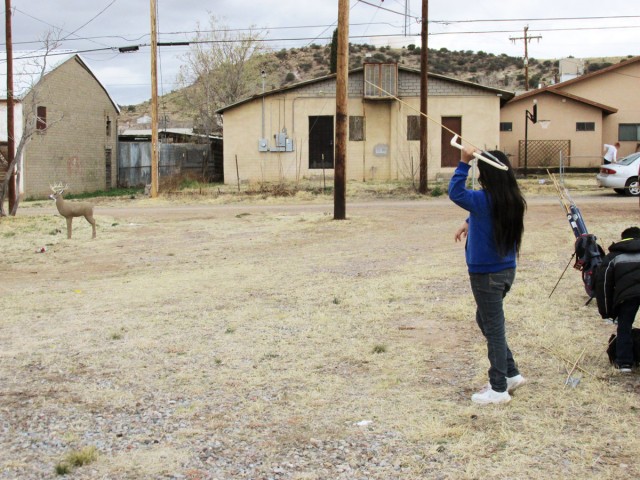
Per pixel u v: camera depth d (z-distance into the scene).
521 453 3.99
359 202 23.42
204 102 44.44
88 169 35.88
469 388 5.14
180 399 5.16
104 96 37.47
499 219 4.54
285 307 8.26
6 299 9.74
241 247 14.35
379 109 30.89
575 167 34.06
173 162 35.88
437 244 13.12
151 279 11.05
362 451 4.12
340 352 6.24
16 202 21.11
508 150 34.66
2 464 4.08
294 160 31.31
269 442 4.32
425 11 23.94
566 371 5.43
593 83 35.41
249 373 5.73
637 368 5.32
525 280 8.97
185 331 7.25
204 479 3.82
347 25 17.00
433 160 30.77
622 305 5.27
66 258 13.93
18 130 29.91
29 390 5.45
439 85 30.59
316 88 30.98
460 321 7.14
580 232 7.36
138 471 3.95
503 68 84.12
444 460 3.96
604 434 4.21
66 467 3.96
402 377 5.48
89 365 6.11
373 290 8.91
